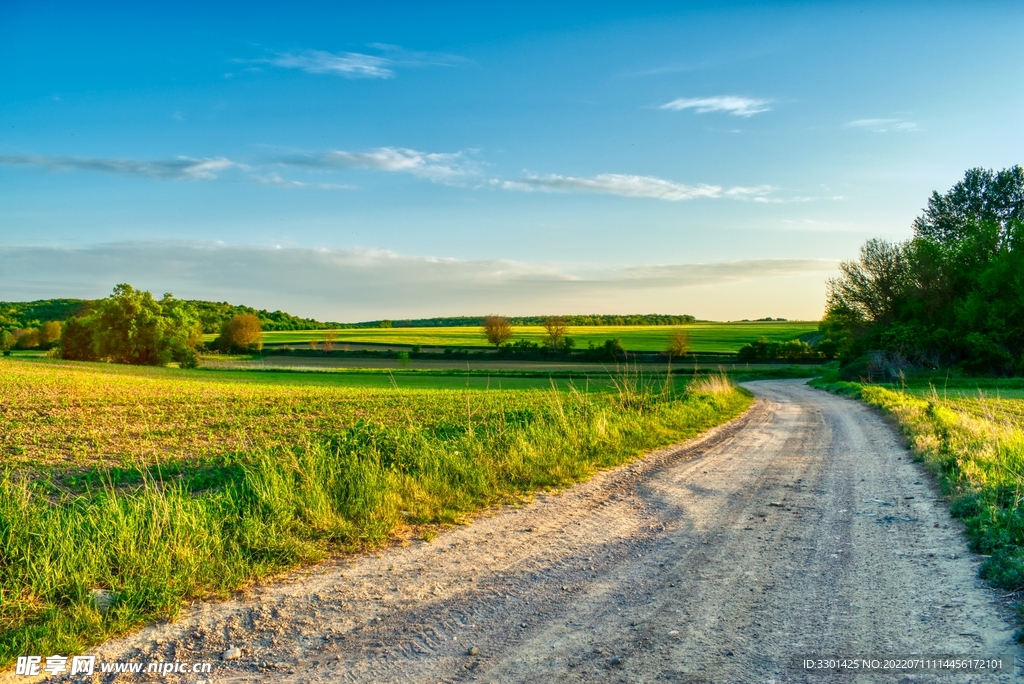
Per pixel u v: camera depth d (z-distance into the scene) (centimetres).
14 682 446
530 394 3391
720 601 584
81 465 1290
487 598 605
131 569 604
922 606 558
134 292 8281
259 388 3803
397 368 7300
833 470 1273
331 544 761
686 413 2202
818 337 12912
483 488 1024
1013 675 430
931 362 5566
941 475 1102
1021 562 616
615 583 641
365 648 503
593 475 1197
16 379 3247
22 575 577
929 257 5962
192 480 1074
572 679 445
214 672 464
